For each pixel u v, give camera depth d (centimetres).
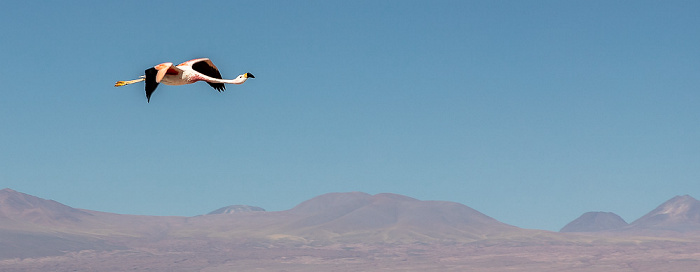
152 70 2912
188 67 3045
